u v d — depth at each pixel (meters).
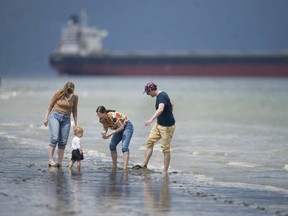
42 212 30.95
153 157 56.59
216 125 101.19
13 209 31.58
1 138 70.50
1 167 46.84
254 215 32.16
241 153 61.53
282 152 62.72
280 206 34.56
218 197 36.88
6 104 152.00
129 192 37.28
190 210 32.84
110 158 54.16
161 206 33.59
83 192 36.78
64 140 48.53
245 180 43.88
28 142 66.19
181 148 65.62
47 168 46.75
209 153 61.00
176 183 41.44
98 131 81.62
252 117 124.56
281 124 105.31
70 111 48.81
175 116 125.88
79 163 46.19
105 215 30.84
